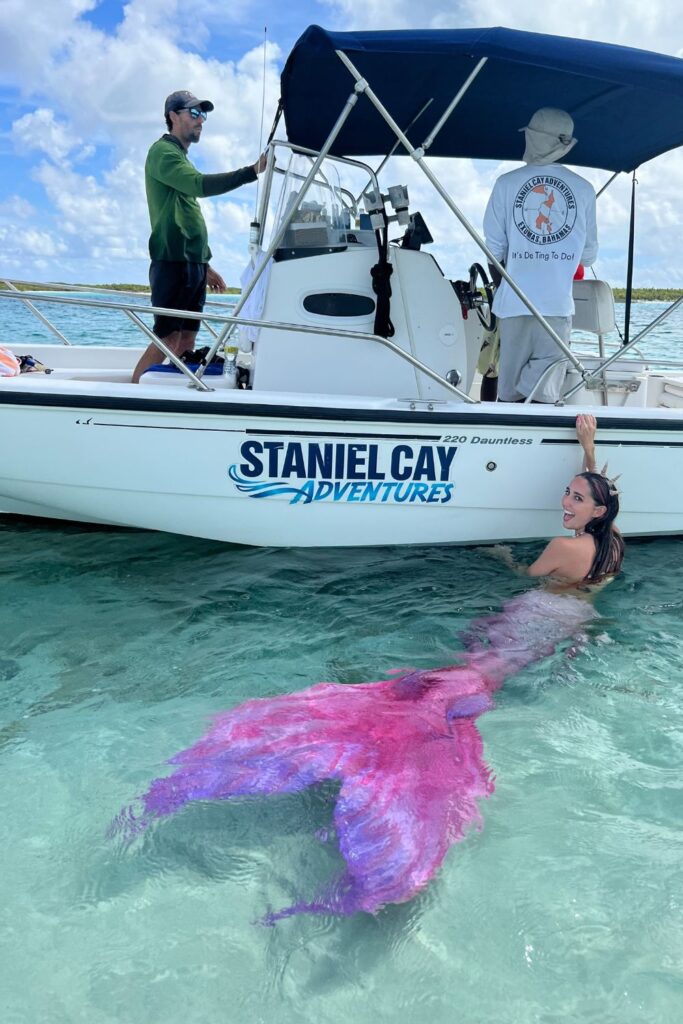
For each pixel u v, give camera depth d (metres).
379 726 2.61
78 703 2.75
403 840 2.12
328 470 3.85
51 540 4.15
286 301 3.90
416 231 4.04
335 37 3.19
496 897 1.97
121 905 1.92
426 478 3.92
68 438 3.71
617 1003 1.70
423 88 3.86
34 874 2.00
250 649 3.14
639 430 3.96
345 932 1.87
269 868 2.03
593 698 2.84
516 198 3.90
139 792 2.29
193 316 3.54
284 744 2.49
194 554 4.01
